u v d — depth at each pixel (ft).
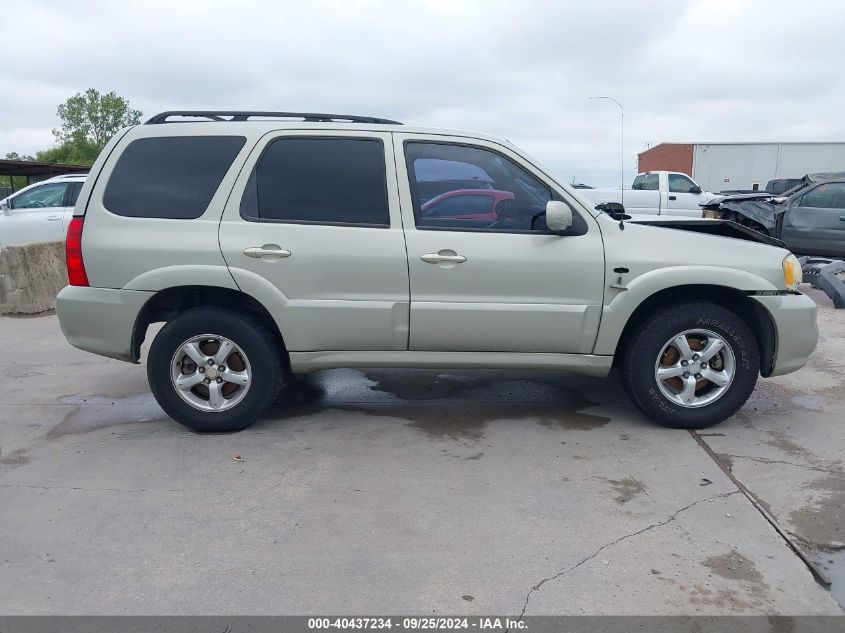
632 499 11.98
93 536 10.82
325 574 9.79
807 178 46.29
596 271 14.28
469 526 11.08
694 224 16.75
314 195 14.38
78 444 14.55
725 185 104.22
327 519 11.32
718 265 14.37
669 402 14.87
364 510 11.62
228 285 14.12
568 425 15.55
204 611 9.00
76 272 14.42
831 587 9.51
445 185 14.55
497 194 14.61
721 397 14.88
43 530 11.00
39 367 20.66
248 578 9.70
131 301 14.25
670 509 11.61
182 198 14.39
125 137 14.71
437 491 12.31
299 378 19.16
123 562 10.12
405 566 9.98
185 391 14.80
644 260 14.29
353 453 13.99
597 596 9.27
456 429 15.31
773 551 10.35
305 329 14.35
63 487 12.51
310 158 14.47
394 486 12.51
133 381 19.13
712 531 10.91
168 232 14.23
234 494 12.21
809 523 11.16
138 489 12.42
